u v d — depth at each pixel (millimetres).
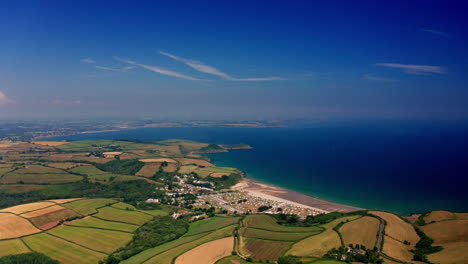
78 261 129125
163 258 129125
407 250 134000
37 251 133125
